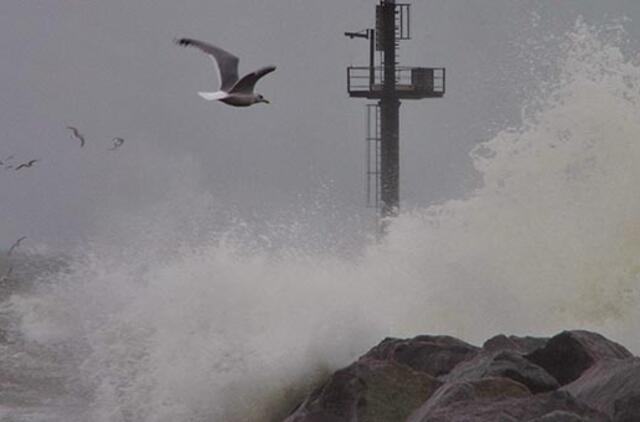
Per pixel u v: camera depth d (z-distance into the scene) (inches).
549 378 714.2
